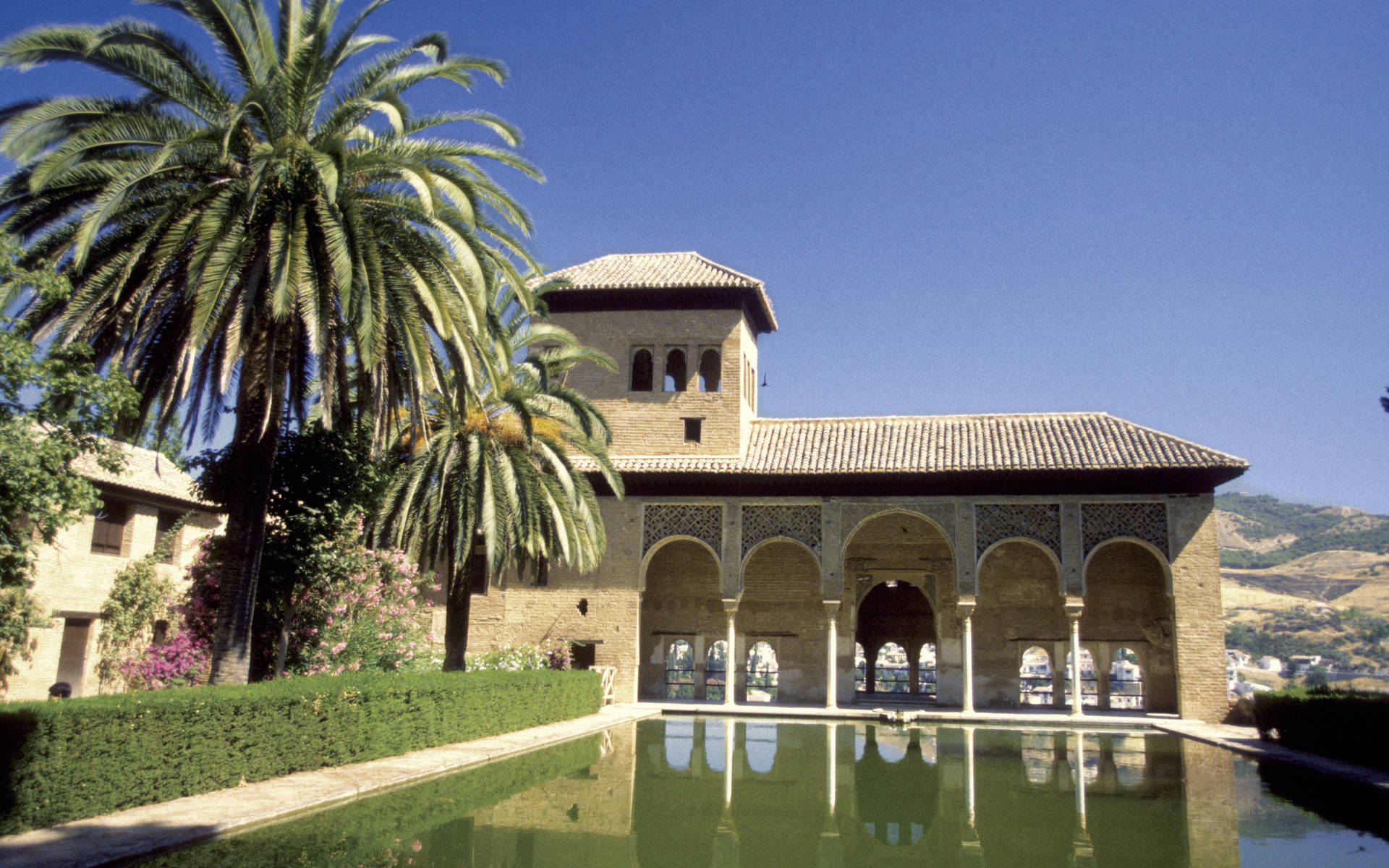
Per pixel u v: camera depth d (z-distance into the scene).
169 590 21.98
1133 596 26.27
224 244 10.53
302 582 15.24
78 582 20.22
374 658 16.81
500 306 17.69
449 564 17.69
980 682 26.52
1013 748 17.47
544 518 17.94
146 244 10.66
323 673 14.63
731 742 17.83
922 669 31.56
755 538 24.97
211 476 14.82
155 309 11.09
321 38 11.32
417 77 12.35
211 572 15.77
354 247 11.04
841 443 26.00
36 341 10.52
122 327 11.06
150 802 9.18
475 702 15.97
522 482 16.86
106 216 9.54
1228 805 11.58
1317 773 14.20
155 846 7.64
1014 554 26.97
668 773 13.76
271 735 10.95
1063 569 23.36
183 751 9.62
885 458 24.70
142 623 21.33
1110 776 13.95
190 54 11.13
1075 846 9.25
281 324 11.70
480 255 12.47
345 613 16.22
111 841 7.61
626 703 24.56
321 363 11.09
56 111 10.62
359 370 12.98
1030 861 8.65
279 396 11.83
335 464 15.57
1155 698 25.61
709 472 24.70
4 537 9.98
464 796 11.15
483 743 15.45
